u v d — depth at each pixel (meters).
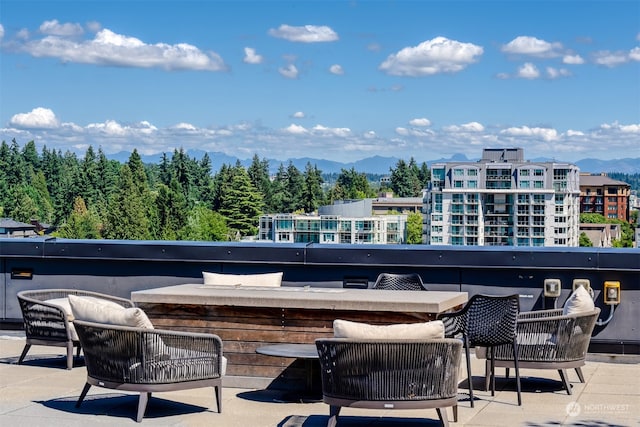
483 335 6.50
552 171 125.25
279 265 9.21
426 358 5.33
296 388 6.91
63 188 141.62
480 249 8.67
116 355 5.89
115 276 9.66
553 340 6.80
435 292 7.40
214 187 146.25
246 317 7.02
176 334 5.91
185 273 9.48
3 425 5.81
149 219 124.94
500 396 6.88
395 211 162.38
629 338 8.46
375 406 5.35
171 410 6.29
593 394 6.96
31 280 9.83
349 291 7.43
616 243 152.00
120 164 143.38
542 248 8.69
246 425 5.87
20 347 9.07
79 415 6.10
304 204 159.12
